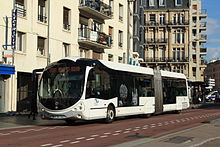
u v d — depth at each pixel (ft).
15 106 88.63
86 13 120.98
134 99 78.89
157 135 49.11
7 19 86.12
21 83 92.12
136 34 182.91
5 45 84.38
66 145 38.83
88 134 49.60
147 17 272.92
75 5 114.42
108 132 52.39
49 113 61.93
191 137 44.98
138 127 60.70
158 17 272.31
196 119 81.66
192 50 277.85
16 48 90.17
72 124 67.41
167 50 270.05
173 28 270.87
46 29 100.48
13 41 84.12
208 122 69.87
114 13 142.61
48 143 40.24
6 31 85.81
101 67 67.10
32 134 49.47
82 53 120.26
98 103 65.00
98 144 39.88
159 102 92.07
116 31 144.56
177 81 105.50
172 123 69.92
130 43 169.48
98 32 124.16
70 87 61.82
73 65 63.05
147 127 60.85
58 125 65.05
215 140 43.83
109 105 68.95
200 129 55.72
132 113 77.77
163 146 36.88
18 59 89.71
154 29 272.51
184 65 268.82
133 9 181.98
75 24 114.42
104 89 67.36
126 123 69.26
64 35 108.68
